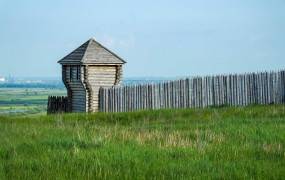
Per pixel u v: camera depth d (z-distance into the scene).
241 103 77.38
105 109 86.38
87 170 23.52
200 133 36.59
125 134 35.81
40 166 24.58
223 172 22.97
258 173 22.53
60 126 45.12
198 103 78.88
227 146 30.55
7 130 40.84
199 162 25.33
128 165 24.55
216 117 53.22
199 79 79.19
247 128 39.81
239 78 77.62
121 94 84.19
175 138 33.50
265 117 52.00
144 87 81.25
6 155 28.25
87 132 38.81
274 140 33.50
